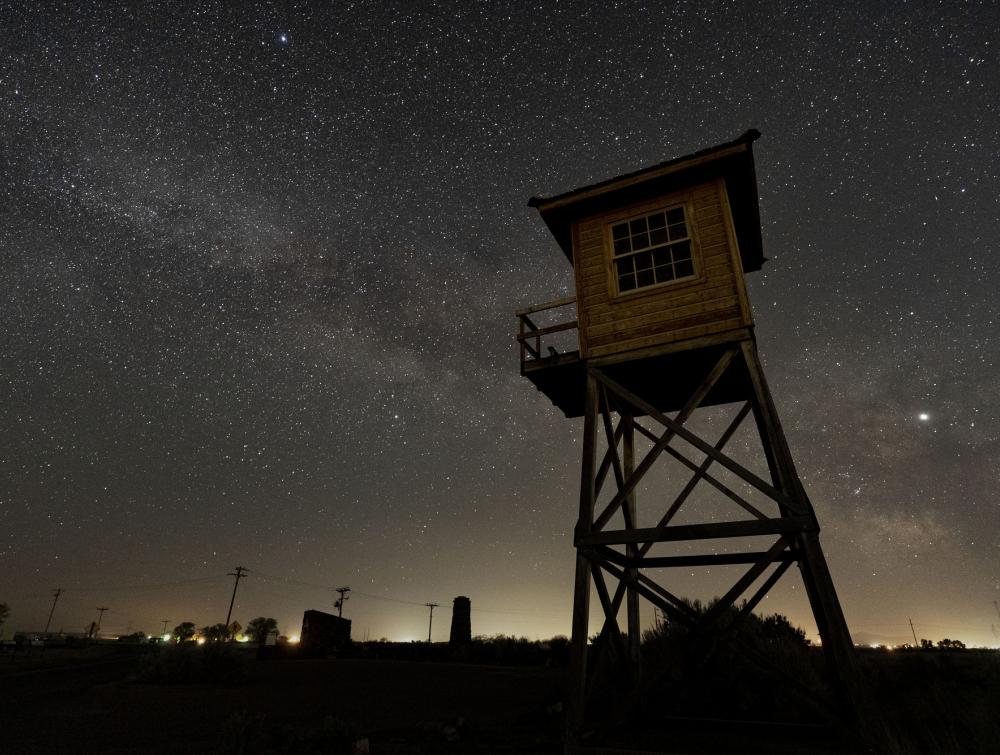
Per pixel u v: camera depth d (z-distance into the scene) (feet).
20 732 26.48
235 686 44.29
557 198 34.27
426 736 25.05
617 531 25.18
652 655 36.60
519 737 24.95
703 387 26.58
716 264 29.25
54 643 149.69
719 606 22.77
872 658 40.98
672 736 23.58
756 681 30.63
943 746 21.62
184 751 22.16
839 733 20.07
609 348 29.94
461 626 89.30
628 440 35.47
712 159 30.53
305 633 84.94
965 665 33.37
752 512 23.98
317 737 21.47
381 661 70.95
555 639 72.08
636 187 32.58
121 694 40.27
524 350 33.17
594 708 29.25
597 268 32.30
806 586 23.49
